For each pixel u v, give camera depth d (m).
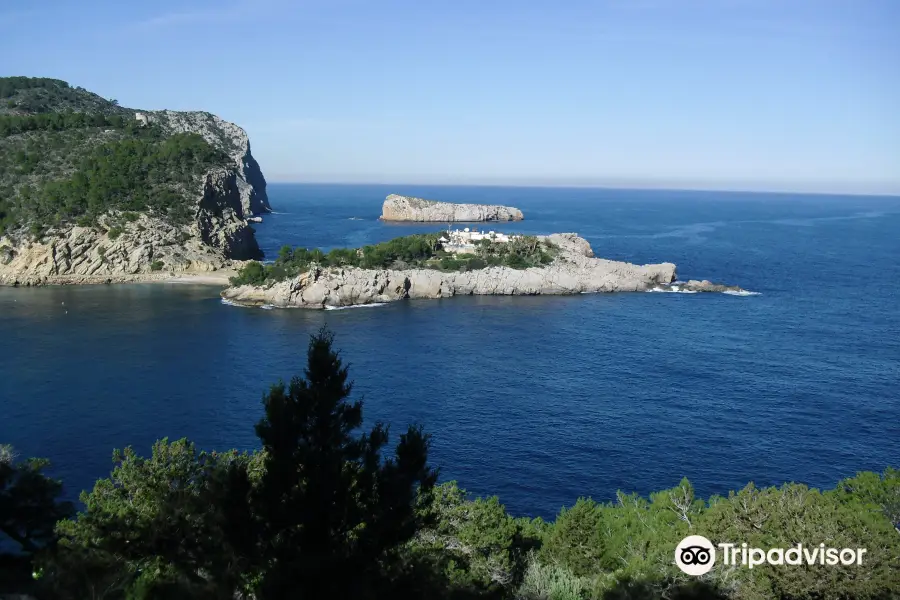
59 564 22.47
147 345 107.69
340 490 21.88
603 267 167.12
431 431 74.69
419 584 22.92
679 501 41.88
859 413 81.88
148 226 172.00
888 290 164.75
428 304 146.25
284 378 92.12
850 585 27.28
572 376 95.25
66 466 64.81
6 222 166.62
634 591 29.42
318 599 20.39
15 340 109.12
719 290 161.50
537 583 31.58
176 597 21.61
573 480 64.00
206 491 26.12
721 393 88.56
